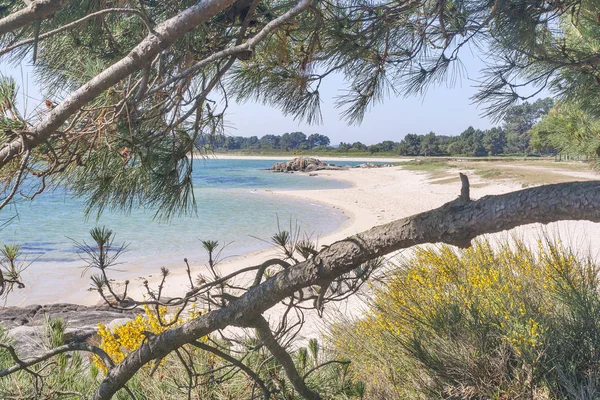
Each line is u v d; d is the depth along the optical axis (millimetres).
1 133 1908
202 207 29984
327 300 2488
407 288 4137
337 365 3770
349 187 47469
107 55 2432
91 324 6930
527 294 3805
